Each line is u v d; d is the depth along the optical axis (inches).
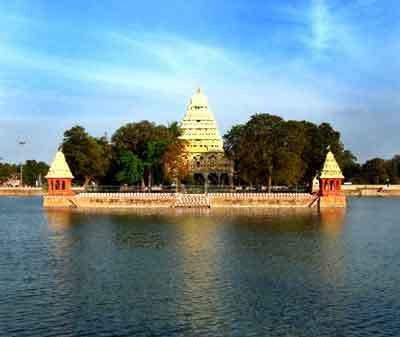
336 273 2224.4
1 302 1784.0
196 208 5757.9
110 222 4224.9
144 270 2269.9
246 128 6535.4
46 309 1710.1
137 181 6909.5
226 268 2316.7
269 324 1576.0
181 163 6555.1
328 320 1610.5
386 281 2082.9
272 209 5674.2
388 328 1545.3
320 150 7416.3
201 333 1508.4
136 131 7052.2
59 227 3885.3
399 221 4463.6
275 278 2126.0
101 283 2038.6
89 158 6870.1
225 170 7677.2
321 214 5088.6
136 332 1514.5
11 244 3034.0
